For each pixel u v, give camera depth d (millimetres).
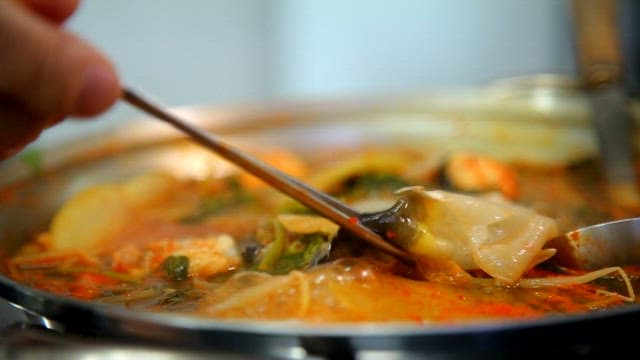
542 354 319
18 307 356
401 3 962
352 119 639
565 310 375
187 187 559
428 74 988
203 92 941
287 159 575
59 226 490
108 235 492
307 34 961
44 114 345
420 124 630
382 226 398
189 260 427
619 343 325
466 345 314
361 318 367
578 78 633
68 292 414
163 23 902
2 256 458
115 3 879
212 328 320
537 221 402
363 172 543
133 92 408
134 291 412
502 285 390
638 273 408
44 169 533
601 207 487
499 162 564
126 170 572
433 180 538
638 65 849
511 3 966
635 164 541
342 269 388
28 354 328
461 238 396
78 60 323
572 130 600
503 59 989
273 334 317
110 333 333
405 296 379
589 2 635
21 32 317
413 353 315
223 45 933
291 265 415
